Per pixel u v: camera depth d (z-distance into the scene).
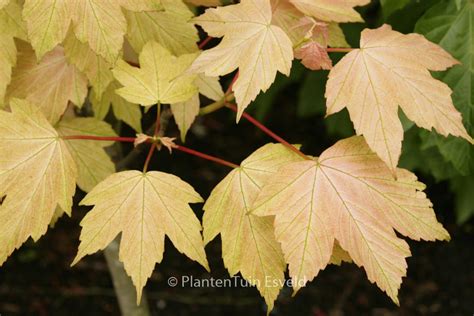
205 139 2.06
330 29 0.80
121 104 0.82
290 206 0.71
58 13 0.71
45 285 1.61
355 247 0.71
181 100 0.76
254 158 0.73
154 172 0.73
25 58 0.79
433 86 0.72
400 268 0.70
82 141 0.81
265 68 0.71
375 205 0.71
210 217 0.72
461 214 1.43
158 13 0.77
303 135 2.04
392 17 0.95
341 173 0.72
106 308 1.56
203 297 1.59
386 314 1.56
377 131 0.71
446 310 1.58
